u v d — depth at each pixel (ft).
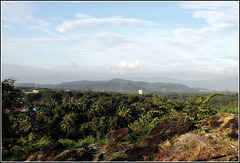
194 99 18.48
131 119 167.12
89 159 11.84
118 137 16.24
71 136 140.26
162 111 18.65
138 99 276.21
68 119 150.51
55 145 12.91
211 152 11.27
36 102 217.56
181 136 14.03
